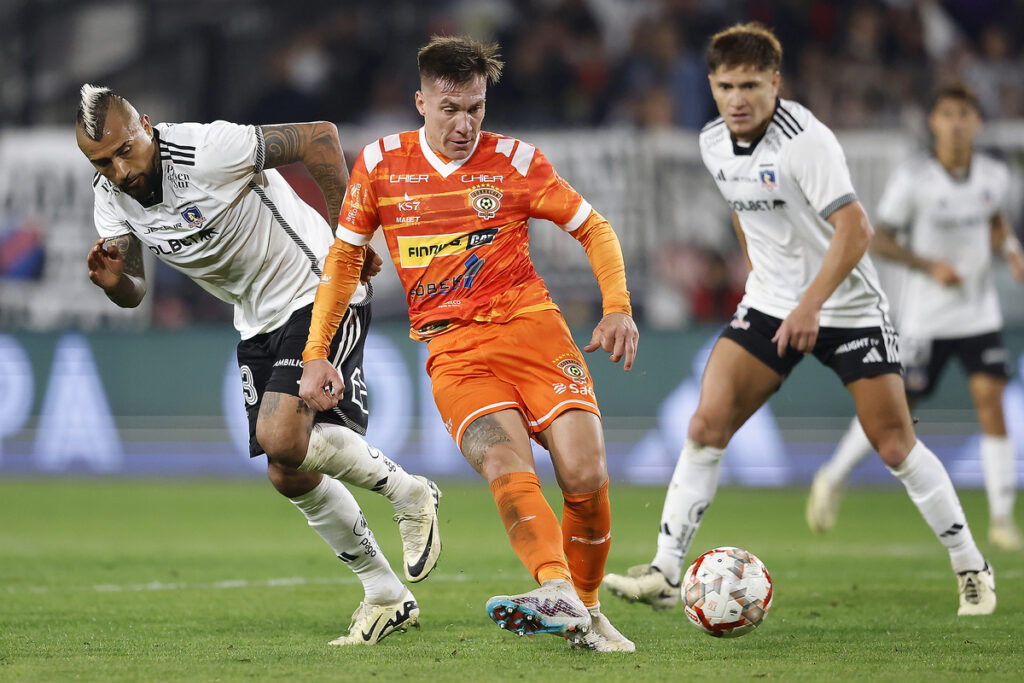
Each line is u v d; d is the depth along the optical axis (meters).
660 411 46.28
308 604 19.75
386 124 59.75
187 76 62.81
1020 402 43.69
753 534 31.16
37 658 14.49
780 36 59.09
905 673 13.27
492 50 14.65
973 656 14.48
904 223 30.31
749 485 45.38
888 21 59.97
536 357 14.58
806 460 45.28
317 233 17.38
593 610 14.99
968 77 59.31
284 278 16.75
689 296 48.84
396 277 47.88
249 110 62.22
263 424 15.63
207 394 48.22
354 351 16.91
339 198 16.69
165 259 16.89
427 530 16.75
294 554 27.39
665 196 48.75
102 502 39.72
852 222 17.70
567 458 14.10
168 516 35.88
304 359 14.73
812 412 45.38
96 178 16.44
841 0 59.91
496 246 14.70
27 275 50.31
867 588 21.44
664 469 46.12
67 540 30.34
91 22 63.84
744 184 18.69
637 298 48.72
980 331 29.75
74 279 50.38
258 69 62.88
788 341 18.12
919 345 30.38
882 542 29.44
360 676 13.08
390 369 46.22
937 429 45.12
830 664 13.88
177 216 16.12
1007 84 59.97
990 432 29.33
